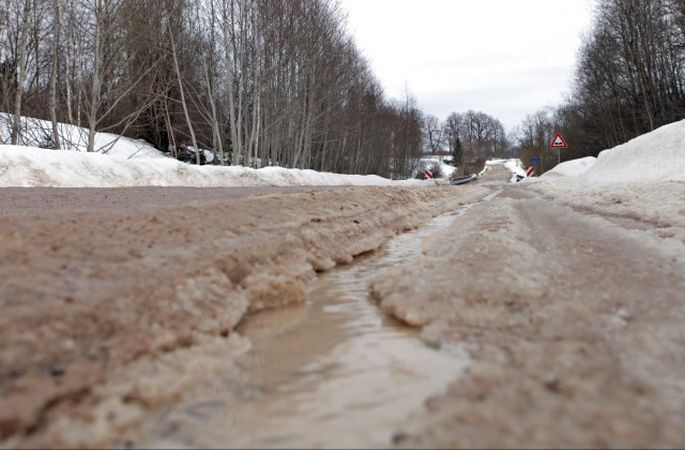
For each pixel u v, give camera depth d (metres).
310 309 4.64
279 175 23.89
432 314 3.98
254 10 25.64
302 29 29.53
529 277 4.64
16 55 21.44
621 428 2.06
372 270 6.70
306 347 3.54
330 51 32.84
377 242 9.07
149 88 25.72
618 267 5.23
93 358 2.66
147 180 16.78
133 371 2.71
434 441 2.07
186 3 25.14
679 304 3.82
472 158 104.44
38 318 2.77
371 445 2.13
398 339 3.66
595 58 44.41
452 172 89.50
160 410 2.51
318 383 2.88
